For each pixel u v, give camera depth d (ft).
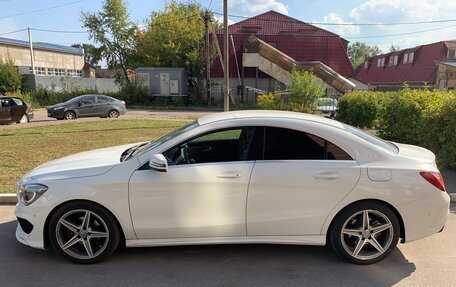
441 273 11.59
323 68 88.89
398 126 32.19
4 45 136.05
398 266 12.01
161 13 115.24
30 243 11.91
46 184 11.62
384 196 11.57
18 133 40.45
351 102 50.83
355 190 11.55
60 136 38.47
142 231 11.75
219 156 12.21
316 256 12.64
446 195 12.03
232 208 11.64
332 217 11.75
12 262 12.09
